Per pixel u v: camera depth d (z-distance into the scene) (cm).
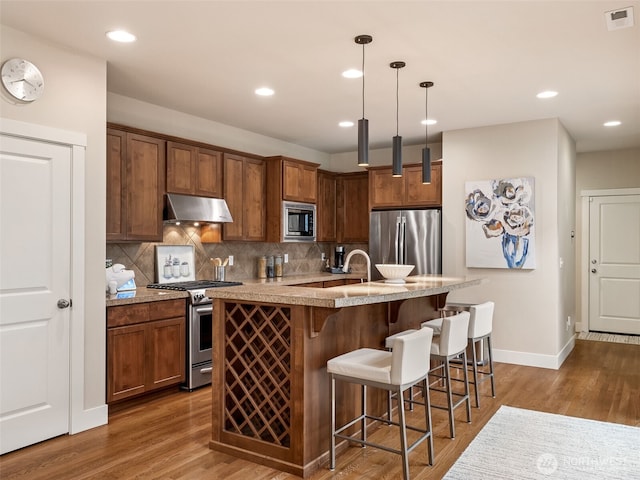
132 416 363
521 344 524
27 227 303
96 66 342
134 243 457
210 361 443
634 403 396
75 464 282
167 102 461
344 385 312
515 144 527
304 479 268
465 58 346
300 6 271
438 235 568
